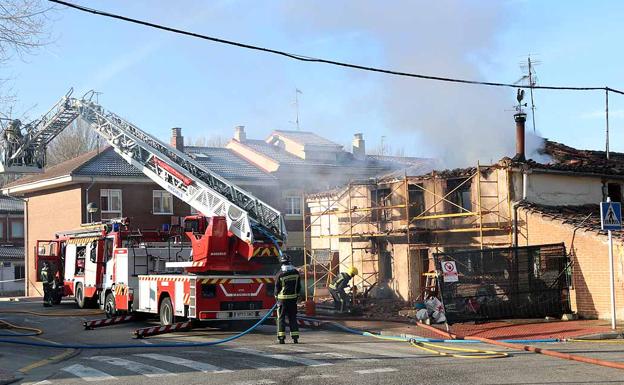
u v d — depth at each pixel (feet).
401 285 74.18
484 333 48.67
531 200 65.16
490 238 66.33
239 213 53.88
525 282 56.03
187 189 59.67
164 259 63.46
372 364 34.91
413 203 70.03
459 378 30.25
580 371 32.17
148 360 37.47
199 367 34.53
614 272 54.85
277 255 54.34
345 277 67.87
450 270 52.75
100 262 71.15
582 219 60.03
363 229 80.23
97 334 53.57
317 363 35.37
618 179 72.64
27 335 53.42
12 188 136.77
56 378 31.83
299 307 73.82
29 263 138.41
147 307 58.49
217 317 51.49
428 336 48.08
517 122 68.49
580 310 57.31
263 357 38.01
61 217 127.24
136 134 68.18
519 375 31.01
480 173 66.64
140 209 125.08
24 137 74.18
